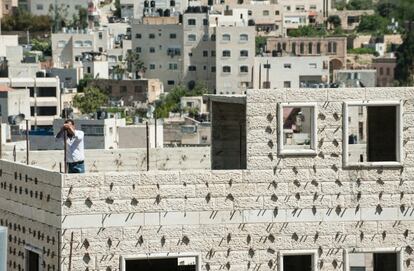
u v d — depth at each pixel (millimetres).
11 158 69500
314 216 55562
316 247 55594
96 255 54094
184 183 54562
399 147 55938
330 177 55594
